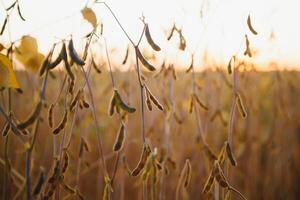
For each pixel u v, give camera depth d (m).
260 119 1.69
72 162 1.15
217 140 1.43
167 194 1.26
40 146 1.21
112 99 0.63
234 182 1.43
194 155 1.30
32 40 0.68
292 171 1.69
